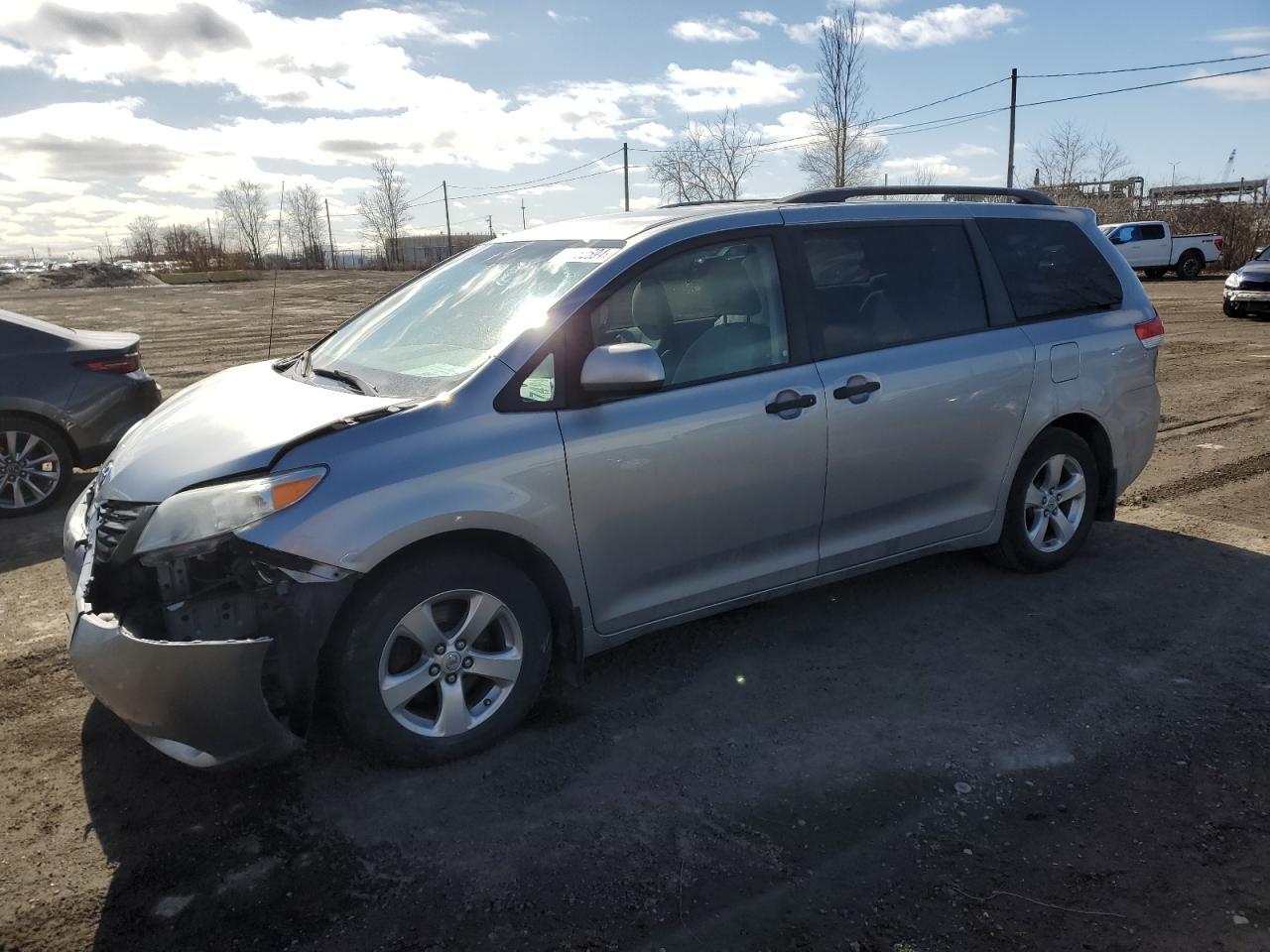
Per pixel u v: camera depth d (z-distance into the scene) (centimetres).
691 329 363
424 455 303
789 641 415
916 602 453
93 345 669
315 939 244
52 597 488
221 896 260
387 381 348
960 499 439
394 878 267
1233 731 336
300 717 294
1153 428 507
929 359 413
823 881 262
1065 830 283
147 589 298
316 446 296
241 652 276
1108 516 500
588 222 413
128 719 285
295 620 285
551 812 295
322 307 2677
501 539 324
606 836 283
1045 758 321
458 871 269
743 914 250
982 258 447
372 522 290
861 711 355
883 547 418
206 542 283
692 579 367
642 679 382
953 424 421
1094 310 483
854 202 424
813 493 385
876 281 413
